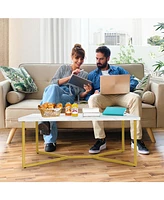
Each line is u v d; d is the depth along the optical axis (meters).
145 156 2.26
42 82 3.10
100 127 2.38
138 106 2.39
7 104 2.70
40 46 3.80
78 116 2.03
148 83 2.77
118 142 2.73
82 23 3.86
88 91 2.69
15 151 2.43
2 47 3.64
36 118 1.95
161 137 2.93
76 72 2.86
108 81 2.38
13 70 2.88
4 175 1.87
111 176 1.83
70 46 3.80
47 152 2.36
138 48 3.89
